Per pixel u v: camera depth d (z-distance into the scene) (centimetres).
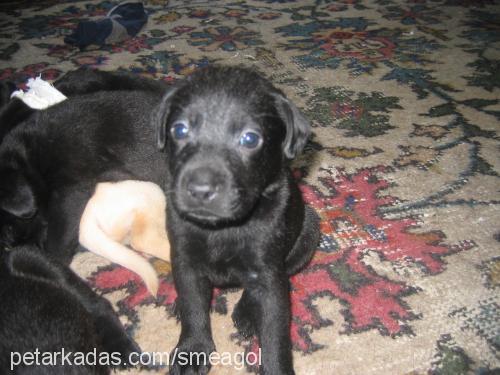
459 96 65
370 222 45
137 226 43
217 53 80
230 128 31
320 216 46
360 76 71
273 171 34
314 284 40
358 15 97
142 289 40
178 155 32
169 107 34
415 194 48
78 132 47
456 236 43
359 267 41
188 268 36
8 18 103
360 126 59
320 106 63
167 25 93
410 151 54
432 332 35
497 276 39
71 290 36
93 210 44
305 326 36
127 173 48
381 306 37
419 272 40
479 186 49
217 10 101
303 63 76
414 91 67
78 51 83
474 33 86
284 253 36
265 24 93
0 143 50
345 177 51
